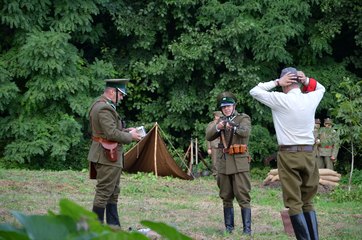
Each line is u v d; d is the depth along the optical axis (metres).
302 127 6.92
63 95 21.28
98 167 7.98
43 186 14.38
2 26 22.16
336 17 23.11
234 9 22.75
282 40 22.31
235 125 8.84
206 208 12.41
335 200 16.08
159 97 23.84
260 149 22.47
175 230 1.22
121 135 7.91
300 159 6.90
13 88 20.98
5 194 12.59
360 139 16.98
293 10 22.64
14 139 22.00
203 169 21.84
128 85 23.39
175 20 23.88
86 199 12.60
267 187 18.41
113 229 1.17
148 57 23.95
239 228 9.55
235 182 8.89
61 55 21.06
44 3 21.66
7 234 1.10
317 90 7.16
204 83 23.42
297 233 6.88
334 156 19.47
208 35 22.55
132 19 23.27
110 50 24.06
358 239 9.46
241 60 22.73
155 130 19.22
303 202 7.12
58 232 1.10
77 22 21.88
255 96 7.11
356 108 17.06
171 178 18.84
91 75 22.39
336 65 24.19
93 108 8.00
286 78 7.05
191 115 23.44
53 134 21.30
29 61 20.89
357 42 22.95
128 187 15.33
